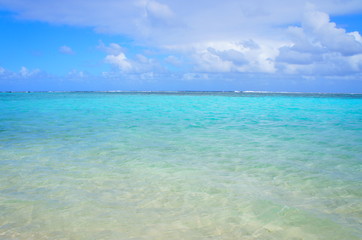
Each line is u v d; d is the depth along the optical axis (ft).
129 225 12.82
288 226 12.79
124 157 25.23
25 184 17.92
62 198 15.78
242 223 13.06
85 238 11.68
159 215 13.85
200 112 76.38
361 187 17.85
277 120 57.31
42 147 28.94
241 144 31.81
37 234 11.91
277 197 16.19
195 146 30.50
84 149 28.27
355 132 41.14
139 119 56.90
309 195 16.51
